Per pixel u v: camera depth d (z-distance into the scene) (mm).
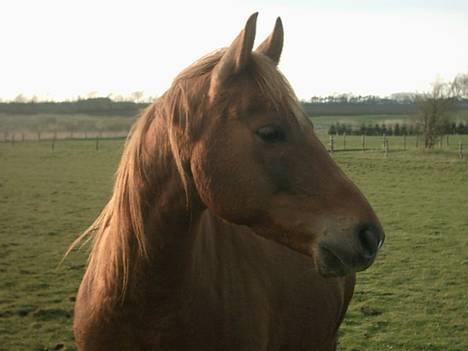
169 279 2506
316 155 2283
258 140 2229
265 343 2975
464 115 47656
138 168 2498
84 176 22266
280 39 2611
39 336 5984
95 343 2730
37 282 7945
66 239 10906
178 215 2441
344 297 4113
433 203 16906
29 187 18672
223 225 2994
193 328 2605
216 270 2779
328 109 56125
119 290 2549
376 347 6230
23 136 43969
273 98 2223
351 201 2236
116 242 2559
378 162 27969
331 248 2191
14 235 11141
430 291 8320
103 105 59625
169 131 2352
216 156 2250
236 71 2254
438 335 6617
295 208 2256
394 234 12430
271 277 3164
